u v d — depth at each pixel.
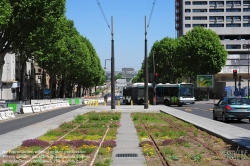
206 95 87.12
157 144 15.20
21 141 16.25
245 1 131.38
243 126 23.86
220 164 10.85
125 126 24.64
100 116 32.66
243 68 96.62
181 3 135.00
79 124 26.05
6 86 72.69
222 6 131.62
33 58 54.59
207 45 78.00
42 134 19.22
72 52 77.00
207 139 17.14
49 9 40.97
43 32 42.41
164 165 10.57
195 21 132.12
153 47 96.06
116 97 108.62
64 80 83.62
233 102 26.52
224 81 92.38
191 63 80.38
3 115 32.06
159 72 94.62
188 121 26.61
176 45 87.94
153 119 30.62
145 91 46.72
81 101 85.12
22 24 41.03
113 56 46.72
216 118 29.45
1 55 42.44
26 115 38.81
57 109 54.91
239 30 128.62
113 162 11.20
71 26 77.69
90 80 106.38
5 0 34.84
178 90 58.53
